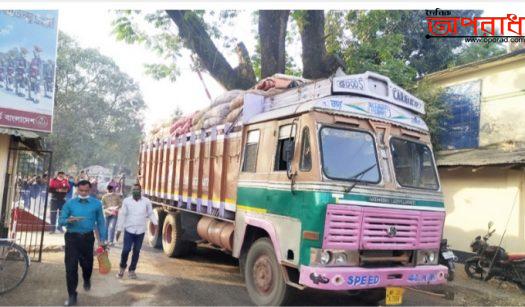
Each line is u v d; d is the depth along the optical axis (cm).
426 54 1986
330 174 545
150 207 789
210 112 910
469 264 978
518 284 877
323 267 516
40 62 845
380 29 1490
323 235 521
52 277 736
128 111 4697
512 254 898
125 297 649
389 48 1340
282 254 578
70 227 616
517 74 1091
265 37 1333
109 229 1137
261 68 1348
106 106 4428
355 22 1398
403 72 1334
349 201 537
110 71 4428
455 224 1183
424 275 578
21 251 660
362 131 591
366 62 1313
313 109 570
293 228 563
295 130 602
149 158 1293
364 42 1387
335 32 1437
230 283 779
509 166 994
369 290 691
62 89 4075
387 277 546
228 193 766
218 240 782
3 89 790
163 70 1483
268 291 613
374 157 585
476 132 1164
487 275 922
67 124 4041
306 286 534
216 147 834
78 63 4184
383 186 571
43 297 626
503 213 1064
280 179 610
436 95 1233
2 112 788
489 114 1143
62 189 1310
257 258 649
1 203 844
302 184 558
